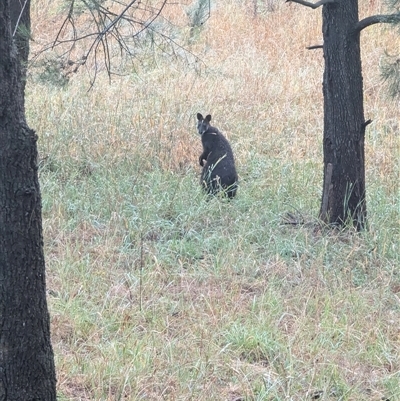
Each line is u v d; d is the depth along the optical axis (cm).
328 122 1246
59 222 1220
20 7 1369
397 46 2367
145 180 1440
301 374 801
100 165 1509
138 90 2009
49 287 998
